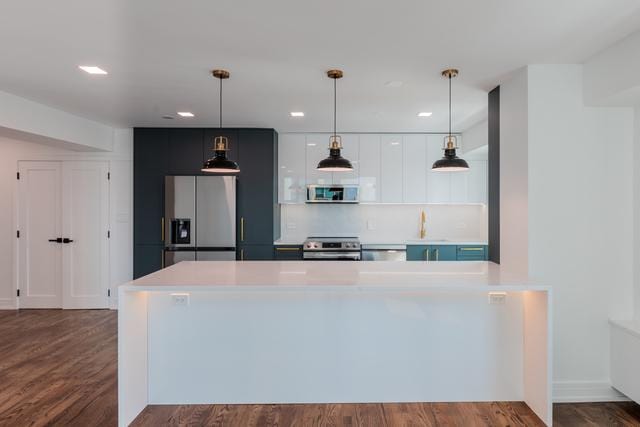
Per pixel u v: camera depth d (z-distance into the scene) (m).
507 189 3.34
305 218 6.02
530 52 2.77
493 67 3.05
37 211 5.57
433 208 6.03
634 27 2.40
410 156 5.62
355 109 4.32
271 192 5.27
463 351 2.82
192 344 2.81
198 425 2.54
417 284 2.40
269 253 5.27
